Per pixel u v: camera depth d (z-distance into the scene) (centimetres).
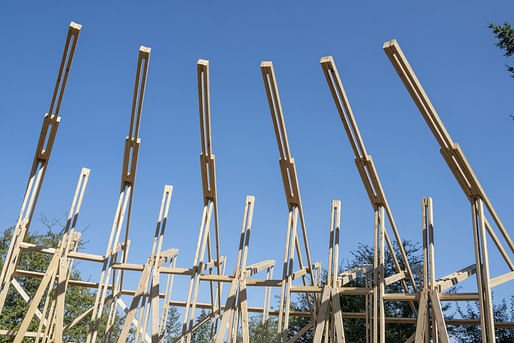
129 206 1126
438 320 818
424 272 866
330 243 967
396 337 1798
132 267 1037
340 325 896
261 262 1154
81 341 2191
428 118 799
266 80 868
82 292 2230
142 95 936
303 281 1185
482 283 839
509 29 1506
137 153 1033
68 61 906
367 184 952
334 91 848
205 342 2803
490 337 792
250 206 1053
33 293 2062
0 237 2142
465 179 870
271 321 2564
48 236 2209
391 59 748
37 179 1059
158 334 965
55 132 1030
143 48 851
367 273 1177
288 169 983
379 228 962
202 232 1055
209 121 957
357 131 886
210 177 1038
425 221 890
